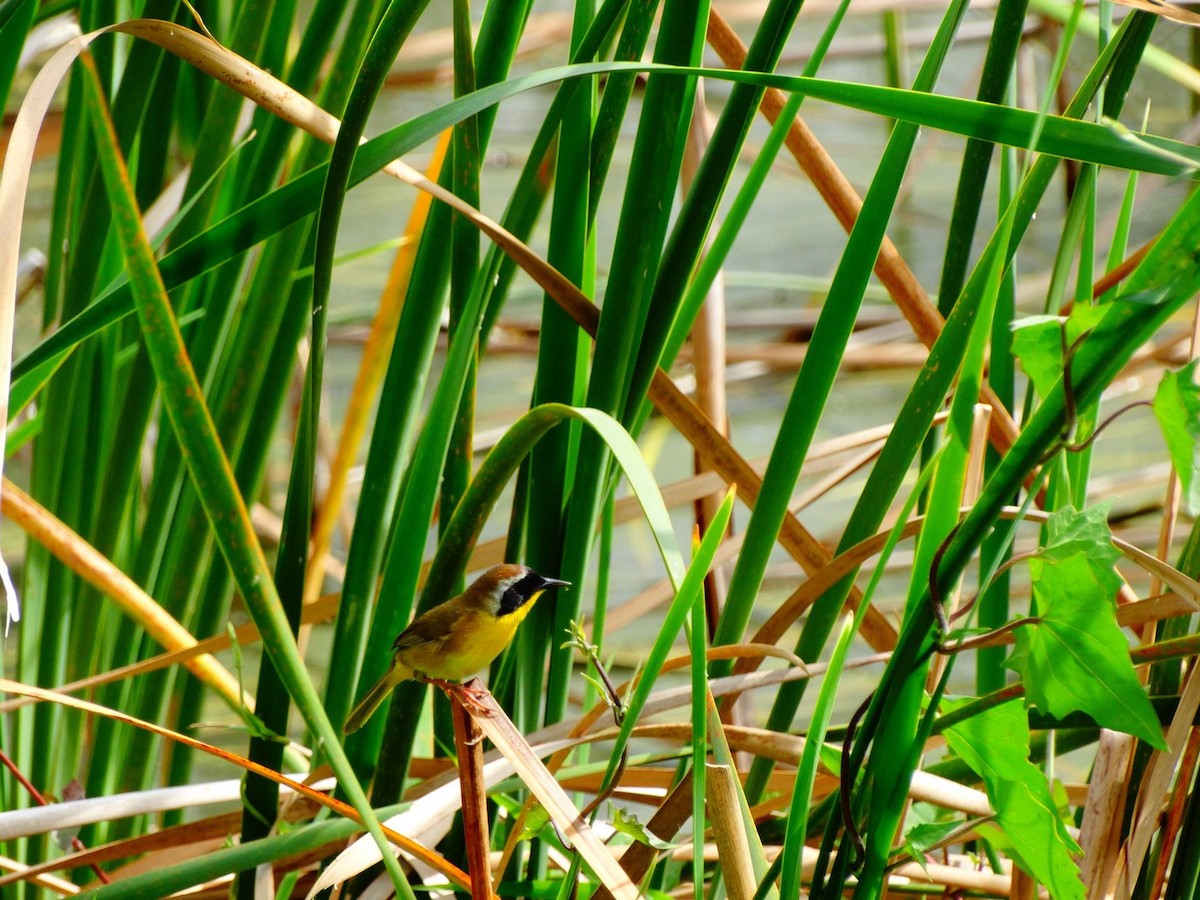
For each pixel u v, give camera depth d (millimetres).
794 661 2598
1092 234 2625
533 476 2621
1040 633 2496
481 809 2502
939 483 2494
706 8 2572
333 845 2648
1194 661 2588
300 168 2695
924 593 2494
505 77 2609
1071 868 2523
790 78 2492
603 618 2693
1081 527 2486
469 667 2609
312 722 2473
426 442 2592
